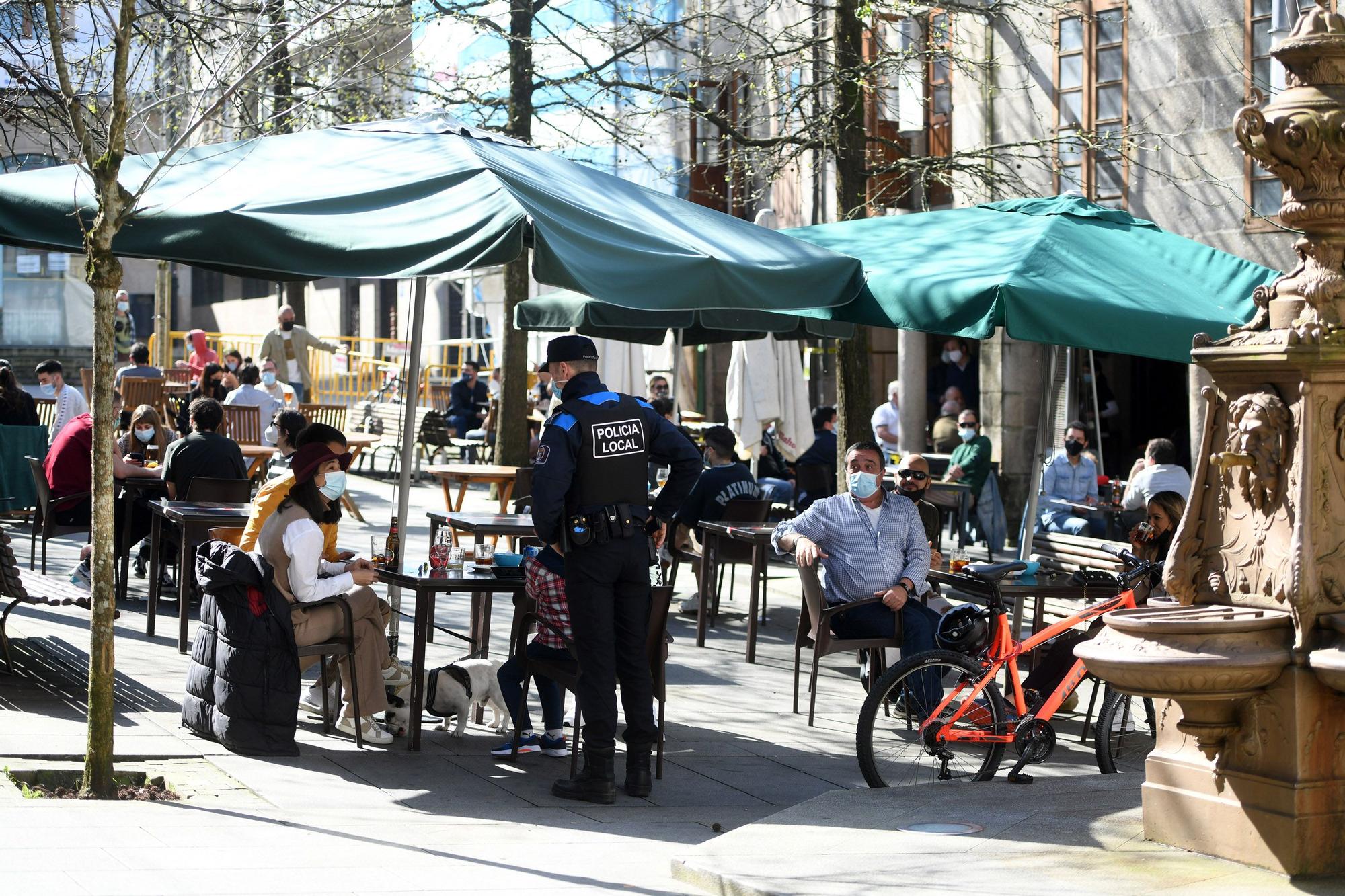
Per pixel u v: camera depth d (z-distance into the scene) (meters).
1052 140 22.62
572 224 10.67
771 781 11.00
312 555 10.82
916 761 10.52
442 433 31.28
